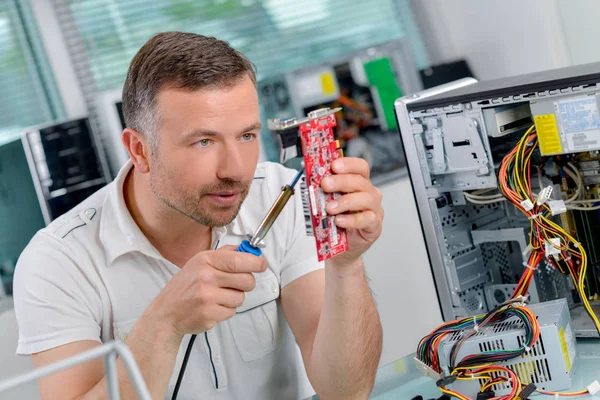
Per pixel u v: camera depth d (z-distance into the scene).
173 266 1.35
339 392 1.31
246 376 1.41
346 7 3.55
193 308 1.09
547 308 1.30
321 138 1.04
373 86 3.29
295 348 1.49
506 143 1.49
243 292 1.10
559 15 3.04
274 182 1.48
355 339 1.28
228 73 1.11
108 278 1.34
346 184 1.05
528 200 1.34
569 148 1.32
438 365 1.31
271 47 3.41
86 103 3.16
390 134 3.30
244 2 3.39
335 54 3.51
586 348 1.35
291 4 3.46
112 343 0.69
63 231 1.36
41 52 3.09
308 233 1.04
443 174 1.49
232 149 1.12
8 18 3.04
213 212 1.15
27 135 2.70
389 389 1.35
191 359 1.36
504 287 1.53
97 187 2.79
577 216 1.42
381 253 3.06
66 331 1.28
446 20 3.45
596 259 1.43
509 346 1.24
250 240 1.10
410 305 3.12
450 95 1.44
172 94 1.11
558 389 1.22
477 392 1.25
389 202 3.14
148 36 3.25
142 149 1.22
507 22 3.21
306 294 1.41
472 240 1.54
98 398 1.17
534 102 1.34
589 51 3.01
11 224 2.90
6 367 2.41
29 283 1.31
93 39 3.18
